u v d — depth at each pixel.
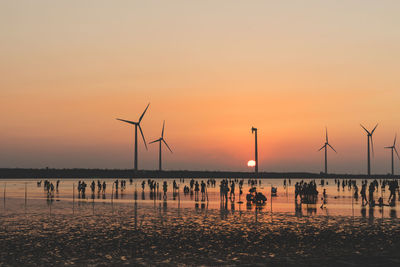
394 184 57.69
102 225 35.53
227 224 35.97
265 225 35.19
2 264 21.34
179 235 30.22
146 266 20.95
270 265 21.03
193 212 46.16
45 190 104.81
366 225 34.78
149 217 41.41
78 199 68.56
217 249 25.17
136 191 100.25
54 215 43.31
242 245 26.39
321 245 26.25
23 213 45.34
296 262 21.67
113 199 68.31
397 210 47.66
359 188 126.44
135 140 157.50
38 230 32.69
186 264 21.34
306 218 39.97
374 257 22.77
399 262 21.52
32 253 24.02
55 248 25.48
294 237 29.12
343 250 24.70
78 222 37.56
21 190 104.56
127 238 29.00
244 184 180.88
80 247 25.81
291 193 92.81
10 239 28.56
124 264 21.38
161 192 95.50
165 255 23.55
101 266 20.95
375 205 54.28
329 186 160.12
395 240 27.80
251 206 54.03
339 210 47.88
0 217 41.53
